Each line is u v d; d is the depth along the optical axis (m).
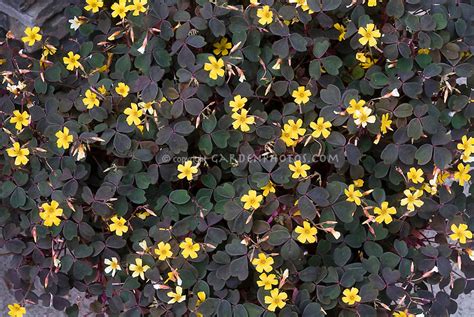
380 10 0.53
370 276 0.48
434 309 0.49
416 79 0.50
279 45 0.49
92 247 0.50
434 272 0.49
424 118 0.48
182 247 0.48
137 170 0.50
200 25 0.50
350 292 0.47
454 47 0.50
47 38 0.55
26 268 0.51
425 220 0.52
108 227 0.51
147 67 0.50
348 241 0.50
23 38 0.53
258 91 0.52
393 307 0.50
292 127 0.49
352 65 0.53
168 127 0.49
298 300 0.48
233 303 0.48
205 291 0.48
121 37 0.54
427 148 0.49
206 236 0.49
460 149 0.50
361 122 0.48
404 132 0.49
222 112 0.51
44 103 0.53
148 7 0.51
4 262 0.67
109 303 0.51
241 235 0.49
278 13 0.50
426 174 0.51
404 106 0.49
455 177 0.50
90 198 0.49
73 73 0.54
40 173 0.50
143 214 0.51
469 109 0.50
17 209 0.53
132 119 0.49
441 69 0.49
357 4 0.50
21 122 0.51
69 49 0.55
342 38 0.52
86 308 0.66
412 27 0.49
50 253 0.52
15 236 0.53
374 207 0.49
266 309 0.47
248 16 0.50
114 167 0.50
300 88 0.50
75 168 0.50
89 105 0.50
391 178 0.50
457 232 0.49
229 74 0.49
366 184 0.53
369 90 0.50
